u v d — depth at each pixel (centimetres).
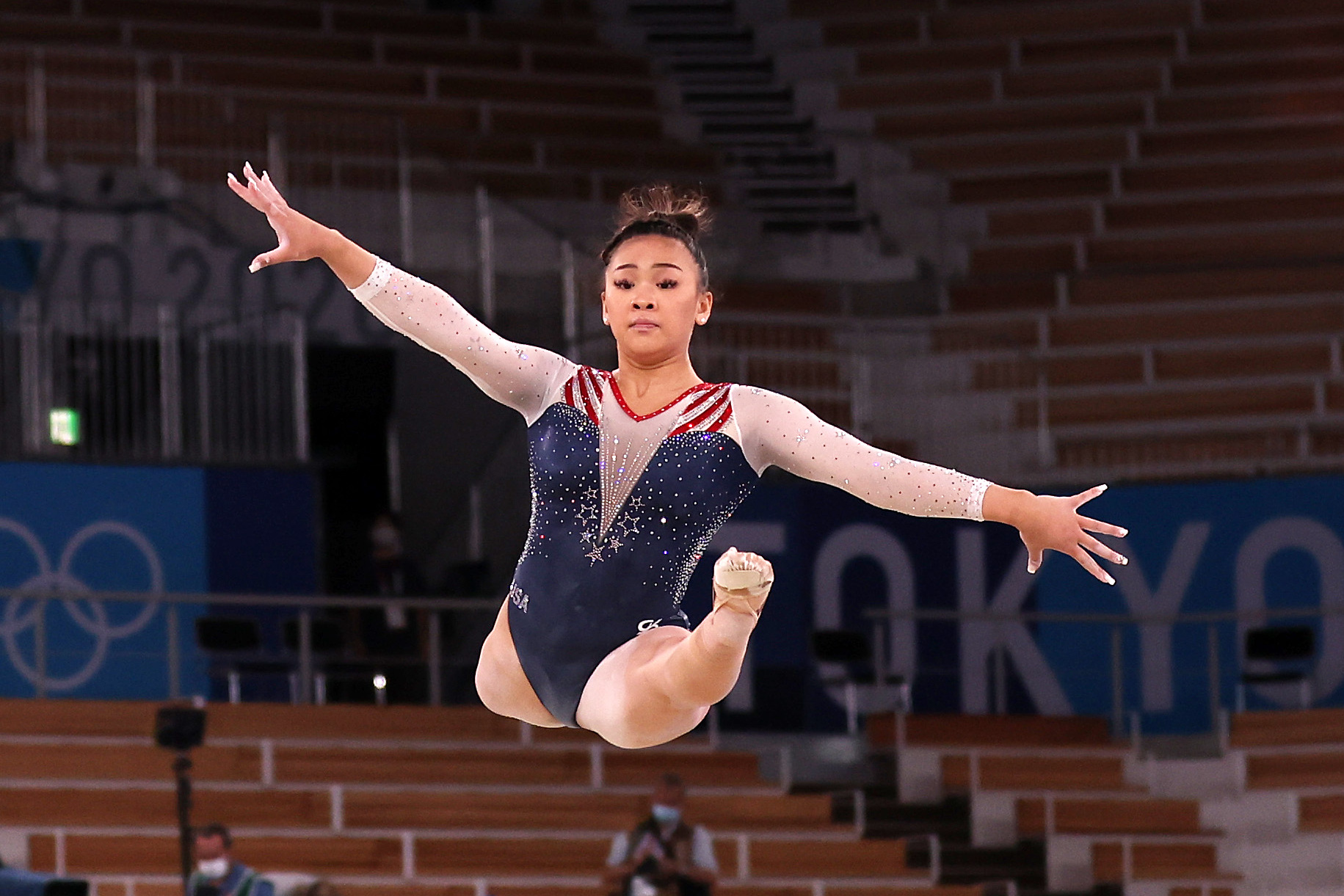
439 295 1146
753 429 1128
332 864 3684
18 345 4466
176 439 4478
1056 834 4172
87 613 4159
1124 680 4634
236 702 4000
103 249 4516
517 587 1155
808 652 4616
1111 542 4684
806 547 4647
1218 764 4225
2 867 3041
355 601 4012
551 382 1157
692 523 1126
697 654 1014
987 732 4416
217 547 4325
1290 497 4588
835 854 3947
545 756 4022
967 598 4678
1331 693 4516
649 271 1127
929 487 1077
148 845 3584
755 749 4519
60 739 3756
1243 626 4591
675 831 3462
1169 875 4125
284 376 4762
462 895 3647
